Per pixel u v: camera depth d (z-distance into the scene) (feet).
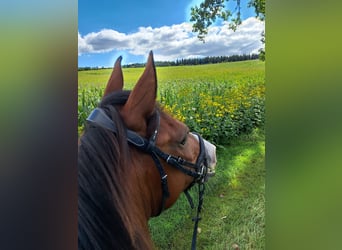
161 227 4.14
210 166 3.83
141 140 3.22
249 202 3.87
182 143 3.53
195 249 3.71
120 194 2.93
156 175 3.35
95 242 2.80
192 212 4.14
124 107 3.23
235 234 3.85
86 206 2.85
